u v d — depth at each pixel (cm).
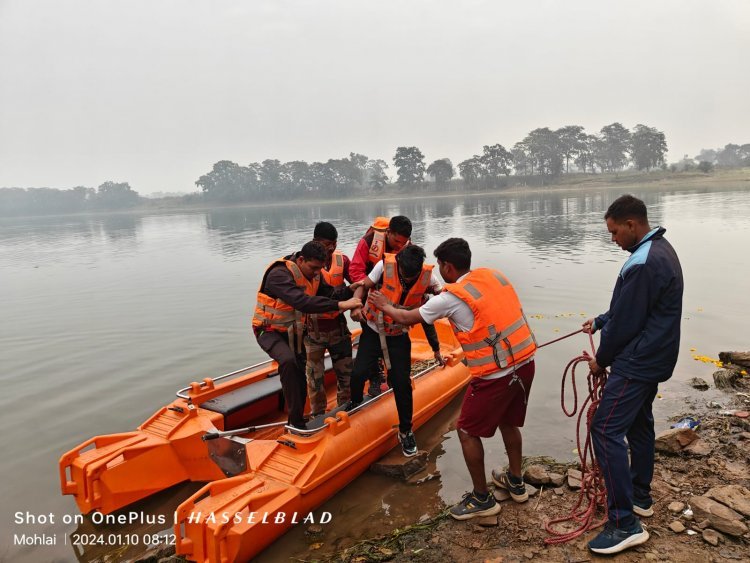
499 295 346
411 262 407
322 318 480
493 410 343
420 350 699
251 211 8075
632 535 305
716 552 299
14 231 5306
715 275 1176
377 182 13025
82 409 621
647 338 298
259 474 386
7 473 482
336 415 430
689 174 9569
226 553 332
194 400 482
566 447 466
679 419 500
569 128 12225
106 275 1759
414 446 452
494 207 5022
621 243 317
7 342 946
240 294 1302
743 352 632
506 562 311
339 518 383
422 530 356
